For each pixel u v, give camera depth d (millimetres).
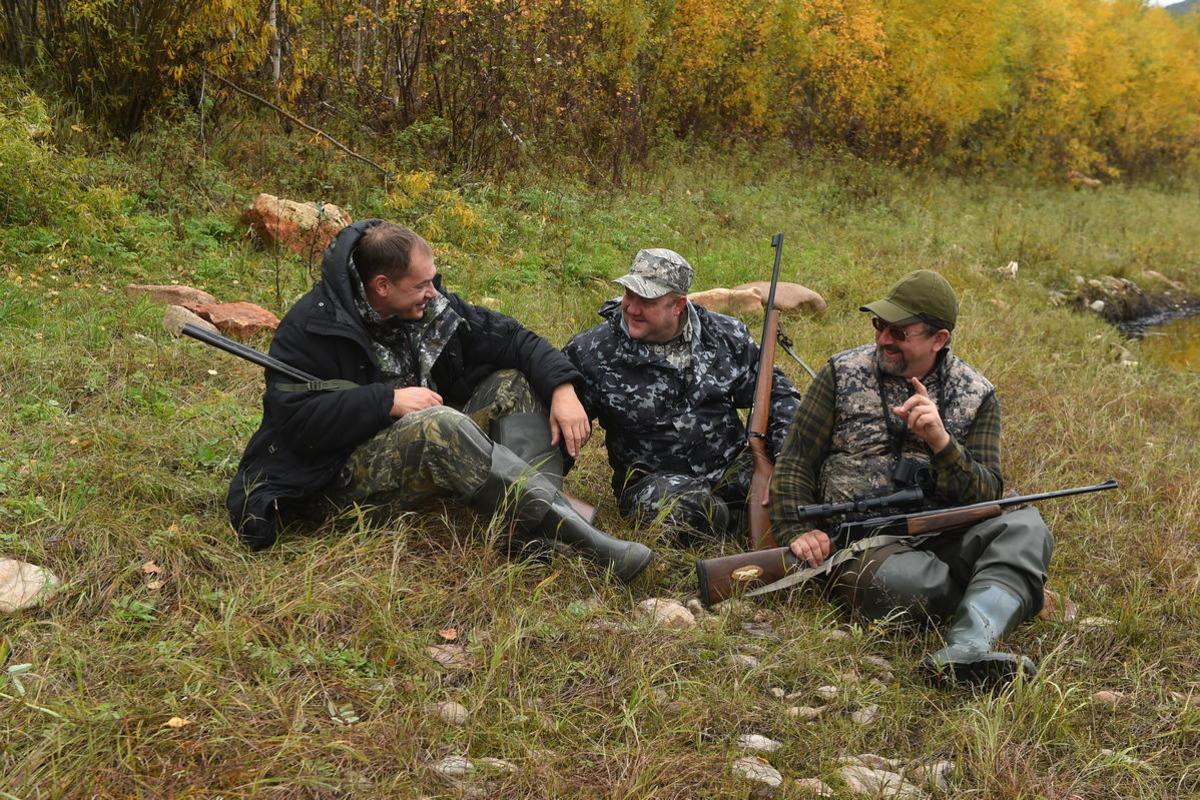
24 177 7238
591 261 8945
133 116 9188
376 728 2953
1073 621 4086
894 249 12805
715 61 15797
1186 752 3346
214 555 3713
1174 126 29938
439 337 4109
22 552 3594
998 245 14375
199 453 4496
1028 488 5543
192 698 2975
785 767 3064
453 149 10820
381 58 11414
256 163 9398
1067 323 10844
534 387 4285
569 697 3279
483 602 3652
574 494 4832
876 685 3475
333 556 3738
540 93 11656
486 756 2943
